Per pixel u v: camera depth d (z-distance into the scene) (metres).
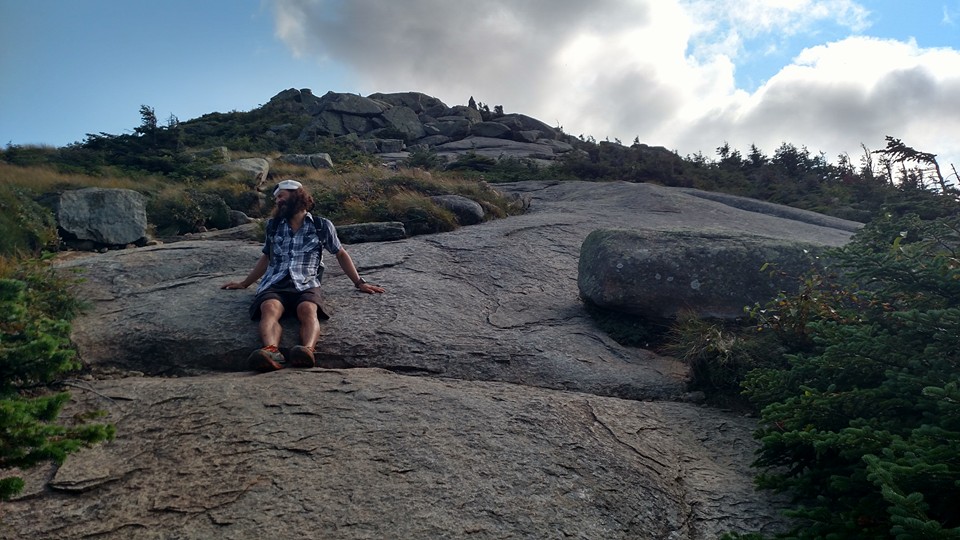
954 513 2.98
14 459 2.81
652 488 3.95
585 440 4.28
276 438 3.93
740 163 20.89
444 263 7.61
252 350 5.35
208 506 3.39
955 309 3.54
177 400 4.39
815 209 14.26
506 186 15.38
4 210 11.36
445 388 4.77
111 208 12.49
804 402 3.79
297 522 3.29
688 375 5.59
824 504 3.52
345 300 6.31
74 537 3.20
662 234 6.88
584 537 3.45
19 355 3.19
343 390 4.54
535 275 7.69
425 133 34.12
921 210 8.85
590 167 18.12
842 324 4.98
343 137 31.14
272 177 19.19
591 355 5.85
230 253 7.52
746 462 4.43
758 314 5.83
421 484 3.62
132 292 6.37
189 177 18.05
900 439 3.09
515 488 3.70
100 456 3.80
